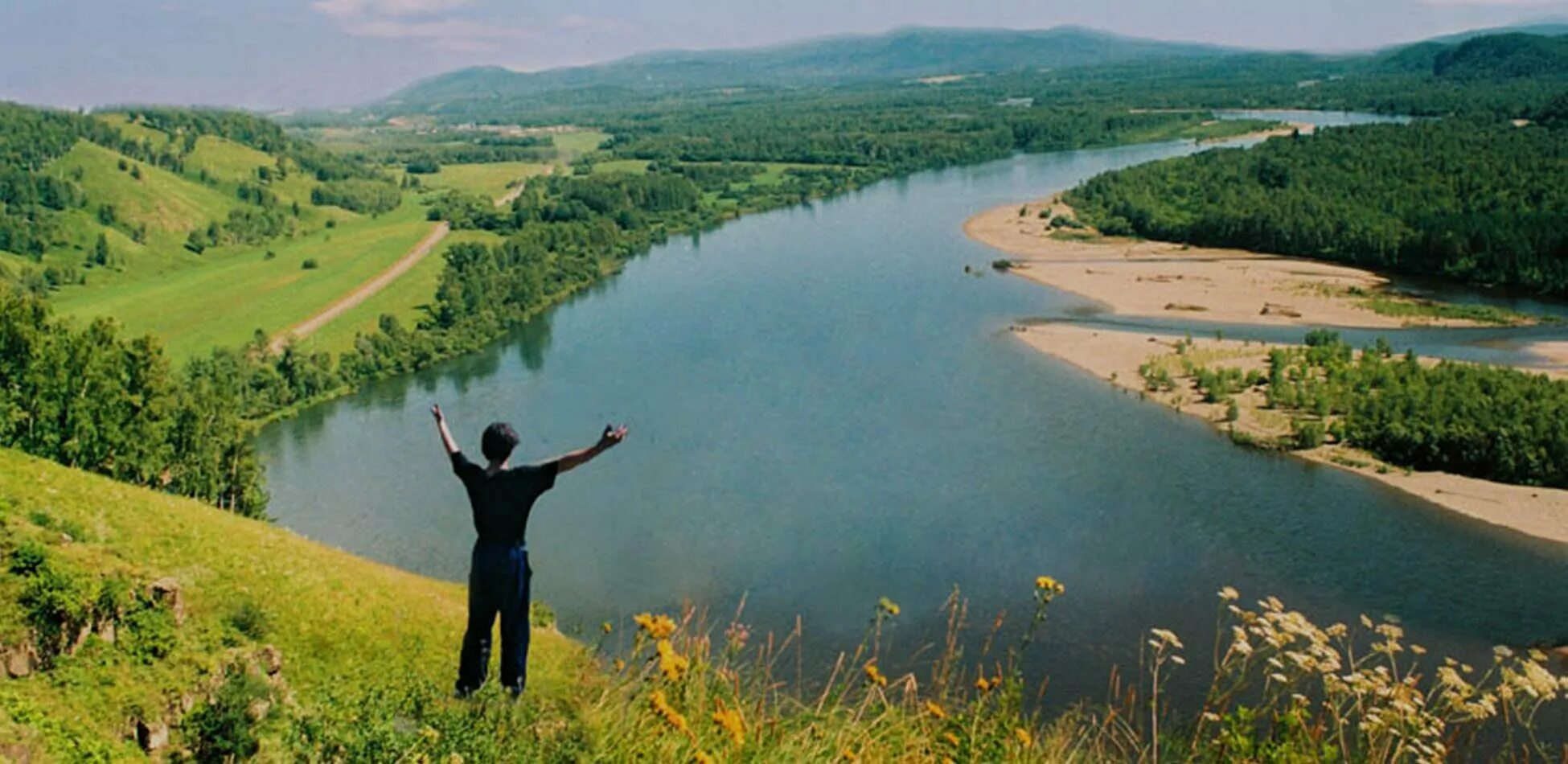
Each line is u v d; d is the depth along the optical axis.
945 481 71.62
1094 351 101.50
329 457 83.94
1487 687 44.84
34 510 29.53
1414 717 11.38
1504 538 60.06
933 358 101.81
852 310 123.00
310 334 120.25
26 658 18.08
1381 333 106.56
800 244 169.62
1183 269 138.12
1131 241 159.12
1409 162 172.62
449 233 190.50
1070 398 88.25
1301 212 149.62
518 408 93.50
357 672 25.44
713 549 62.25
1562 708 38.03
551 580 58.91
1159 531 62.84
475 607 12.45
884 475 73.06
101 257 168.00
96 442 54.56
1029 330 110.31
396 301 135.88
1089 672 46.78
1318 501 66.12
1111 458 74.69
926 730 13.34
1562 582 54.81
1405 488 67.44
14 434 52.78
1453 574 56.16
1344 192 162.62
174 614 21.34
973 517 65.69
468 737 11.47
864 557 60.66
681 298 136.12
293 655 25.38
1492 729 36.69
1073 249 154.88
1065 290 129.00
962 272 141.75
